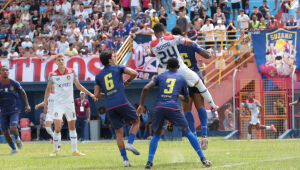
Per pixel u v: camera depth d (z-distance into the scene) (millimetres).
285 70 59406
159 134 24906
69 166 27219
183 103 30109
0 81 38188
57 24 77500
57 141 35750
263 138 55938
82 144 50438
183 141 51094
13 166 27875
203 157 24656
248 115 55750
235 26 74938
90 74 61594
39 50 69812
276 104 56344
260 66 60500
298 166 24344
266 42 60562
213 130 58594
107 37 67125
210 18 71688
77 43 67500
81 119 58281
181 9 64562
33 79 63250
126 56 61469
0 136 59656
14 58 63719
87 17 77625
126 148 26453
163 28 28625
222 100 59281
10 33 81188
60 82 34781
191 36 63750
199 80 28375
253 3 80938
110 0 74750
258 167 24016
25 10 81500
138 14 70500
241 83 58594
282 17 72562
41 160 31328
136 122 26859
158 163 27844
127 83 26984
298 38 59281
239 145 42062
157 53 28484
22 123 61062
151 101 62656
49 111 41375
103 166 26781
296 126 54969
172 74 25203
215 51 62531
